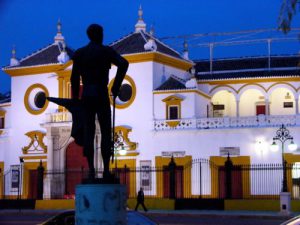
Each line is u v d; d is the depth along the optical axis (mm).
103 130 10883
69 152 51219
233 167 42188
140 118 49812
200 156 47500
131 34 53938
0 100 62594
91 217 10266
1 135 55188
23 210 43344
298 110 52125
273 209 39000
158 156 48688
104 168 10773
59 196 50312
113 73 51188
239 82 53219
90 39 11039
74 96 11055
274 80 52375
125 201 10539
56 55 54906
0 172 54594
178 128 48344
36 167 52844
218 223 31641
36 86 54031
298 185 45188
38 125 53594
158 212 38688
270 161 45938
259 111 54219
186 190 47469
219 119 47344
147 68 50000
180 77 53688
